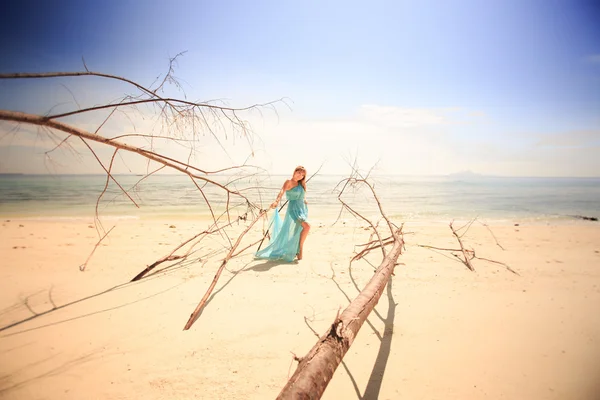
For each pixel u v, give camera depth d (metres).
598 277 4.85
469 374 2.54
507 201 19.55
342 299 4.00
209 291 3.75
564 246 7.02
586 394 2.29
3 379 2.41
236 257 5.90
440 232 8.79
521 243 7.34
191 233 8.16
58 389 2.34
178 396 2.29
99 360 2.69
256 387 2.40
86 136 1.94
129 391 2.33
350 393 2.33
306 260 5.73
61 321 3.33
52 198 17.83
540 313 3.59
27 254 5.73
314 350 2.01
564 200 20.41
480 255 6.19
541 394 2.31
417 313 3.59
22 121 1.57
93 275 4.73
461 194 25.50
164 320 3.39
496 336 3.10
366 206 16.31
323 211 14.28
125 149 2.33
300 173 5.37
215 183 4.16
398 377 2.50
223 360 2.72
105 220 10.63
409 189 32.09
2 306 3.65
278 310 3.67
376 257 6.01
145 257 5.76
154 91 2.52
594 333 3.14
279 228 5.99
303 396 1.60
